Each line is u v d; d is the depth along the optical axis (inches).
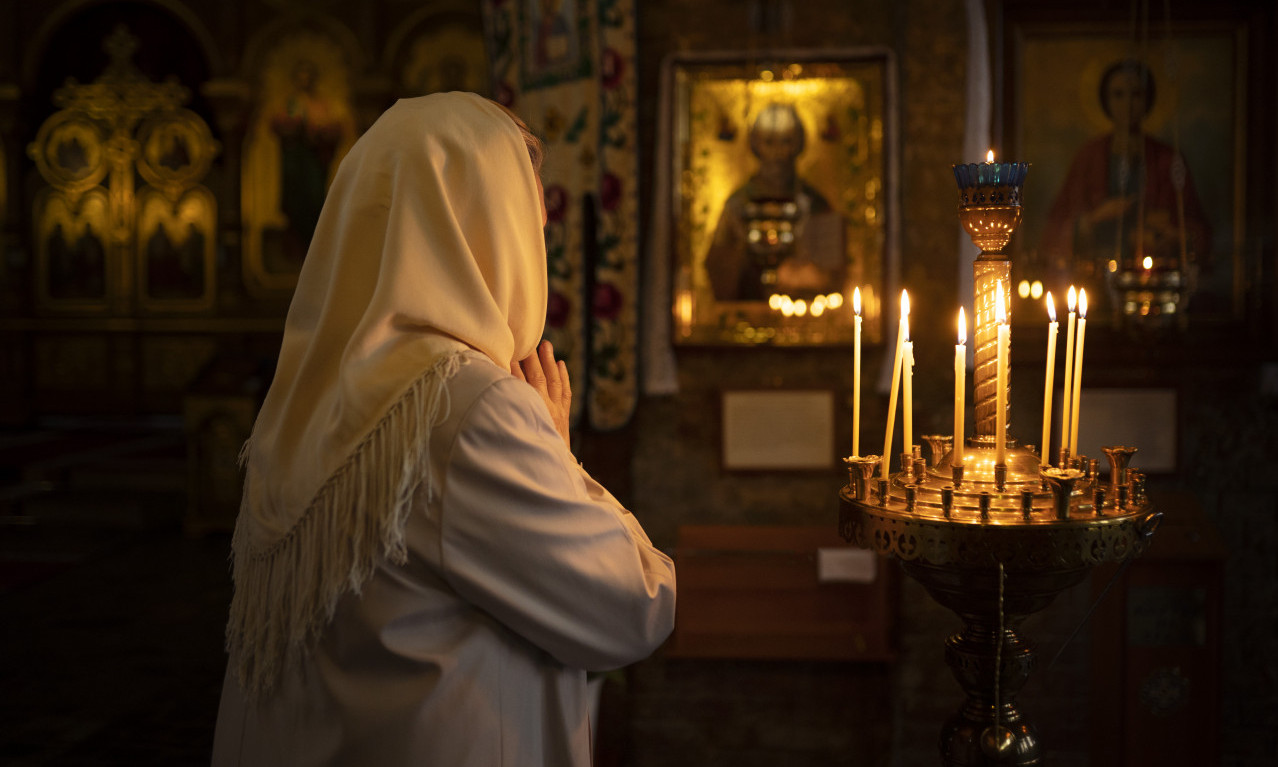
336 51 438.3
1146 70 116.0
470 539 39.0
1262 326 114.9
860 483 44.6
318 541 39.2
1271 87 114.1
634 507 122.2
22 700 153.1
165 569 237.3
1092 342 117.0
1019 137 117.3
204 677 163.8
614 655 42.7
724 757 121.6
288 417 42.5
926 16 112.6
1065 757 115.1
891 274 114.4
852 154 115.2
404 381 39.0
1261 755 118.9
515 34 119.0
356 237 42.3
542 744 42.9
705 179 117.0
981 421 44.9
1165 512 110.4
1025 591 40.6
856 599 118.0
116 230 452.8
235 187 442.6
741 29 116.9
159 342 451.5
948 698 114.5
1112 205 116.6
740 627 116.9
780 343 117.2
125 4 462.0
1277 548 117.5
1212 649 107.0
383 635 39.2
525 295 44.1
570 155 115.0
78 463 333.1
